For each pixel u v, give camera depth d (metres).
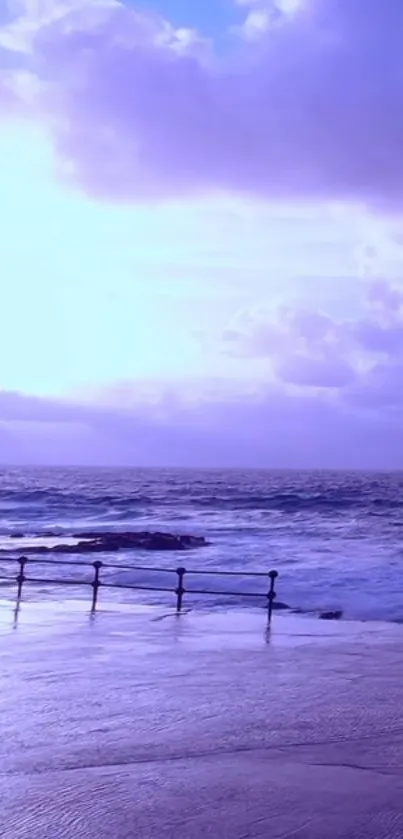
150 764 7.10
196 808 6.09
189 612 16.80
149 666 11.12
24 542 41.59
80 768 6.96
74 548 35.06
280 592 23.53
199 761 7.21
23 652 11.89
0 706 8.89
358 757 7.39
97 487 116.44
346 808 6.14
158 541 37.03
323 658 11.91
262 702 9.28
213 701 9.29
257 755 7.41
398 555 34.22
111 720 8.45
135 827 5.70
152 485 128.38
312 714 8.80
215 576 26.38
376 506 70.25
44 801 6.18
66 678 10.26
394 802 6.28
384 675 10.77
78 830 5.64
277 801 6.27
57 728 8.13
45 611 16.38
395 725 8.42
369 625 15.30
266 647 12.78
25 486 115.50
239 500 79.00
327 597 22.72
